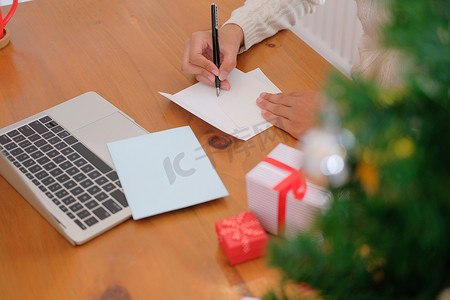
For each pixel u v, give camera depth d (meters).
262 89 1.08
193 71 1.11
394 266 0.38
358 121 0.33
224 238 0.73
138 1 1.42
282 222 0.74
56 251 0.77
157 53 1.22
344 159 0.38
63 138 0.97
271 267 0.42
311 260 0.41
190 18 1.34
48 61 1.21
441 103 0.33
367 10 1.07
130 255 0.76
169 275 0.73
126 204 0.83
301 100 0.97
